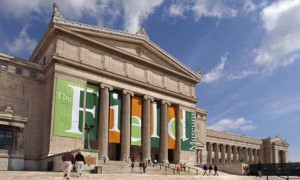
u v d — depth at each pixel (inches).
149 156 2252.7
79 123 1920.5
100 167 1451.8
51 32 1956.2
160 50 2508.6
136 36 2343.8
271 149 4532.5
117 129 2137.1
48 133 1793.8
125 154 2108.8
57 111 1830.7
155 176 1284.4
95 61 2092.8
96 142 2062.0
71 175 1107.3
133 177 1214.3
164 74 2534.5
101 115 2048.5
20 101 1862.7
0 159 1660.9
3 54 1838.1
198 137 3110.2
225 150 3924.7
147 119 2313.0
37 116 1909.4
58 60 1891.0
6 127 1772.9
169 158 2532.0
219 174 2212.1
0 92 1795.0
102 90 2089.1
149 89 2378.2
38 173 1131.9
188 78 2726.4
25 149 1815.9
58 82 1871.3
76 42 2020.2
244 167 2420.0
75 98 1931.6
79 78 1974.7
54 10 1939.0
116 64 2212.1
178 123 2549.2
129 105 2219.5
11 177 1010.7
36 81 1961.1
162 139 2406.5
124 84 2217.0
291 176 2091.5
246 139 4293.8
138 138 2246.6
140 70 2362.2
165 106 2475.4
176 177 1337.4
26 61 1931.6
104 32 2145.7
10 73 1862.7
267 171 2076.8
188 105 2684.5
